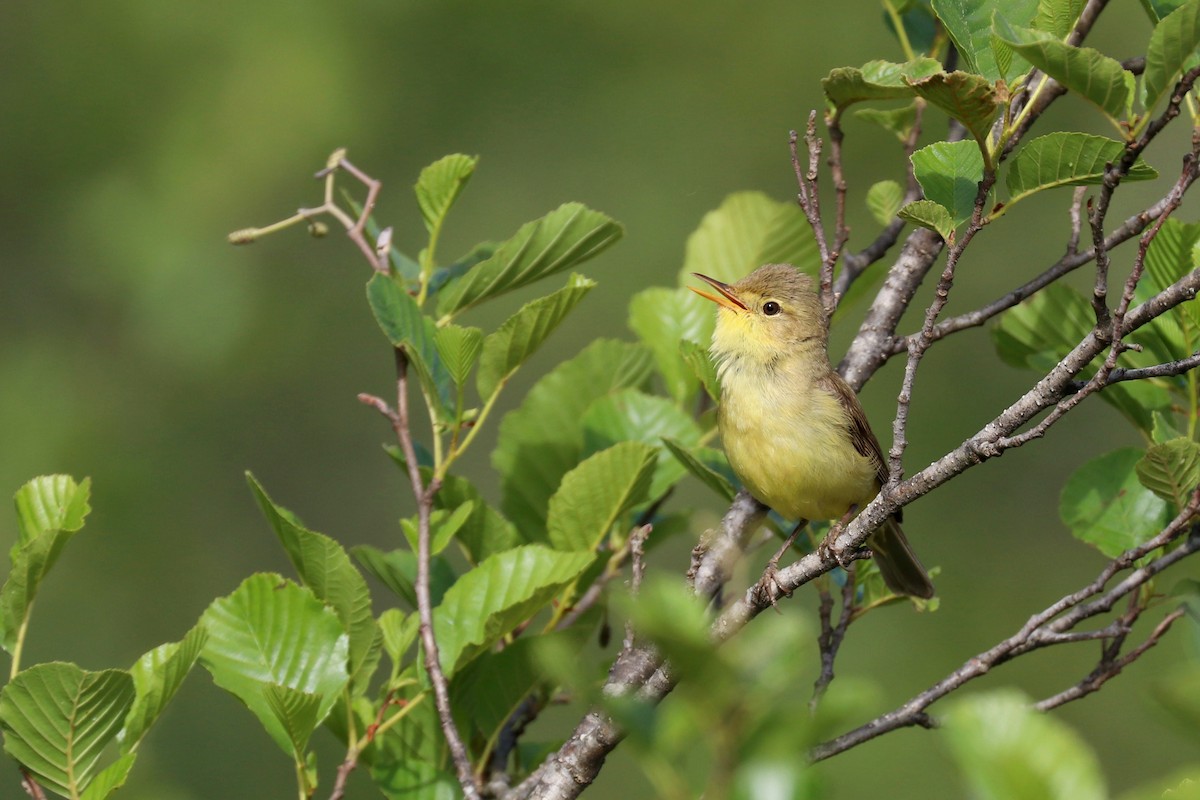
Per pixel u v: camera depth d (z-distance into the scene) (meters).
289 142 22.34
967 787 3.52
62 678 6.29
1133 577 7.13
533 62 23.55
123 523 20.66
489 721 7.84
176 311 21.62
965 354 21.44
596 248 8.08
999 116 7.72
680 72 23.80
